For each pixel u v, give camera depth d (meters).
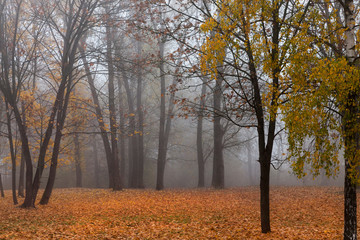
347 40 7.80
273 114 8.29
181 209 15.43
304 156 7.50
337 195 18.30
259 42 8.68
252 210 14.82
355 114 6.89
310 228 10.30
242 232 10.05
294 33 8.77
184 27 11.07
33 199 17.06
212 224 11.56
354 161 6.92
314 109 6.99
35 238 9.45
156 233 10.16
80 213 14.82
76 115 21.20
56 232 10.39
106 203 18.08
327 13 12.25
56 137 18.52
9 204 18.59
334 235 9.02
